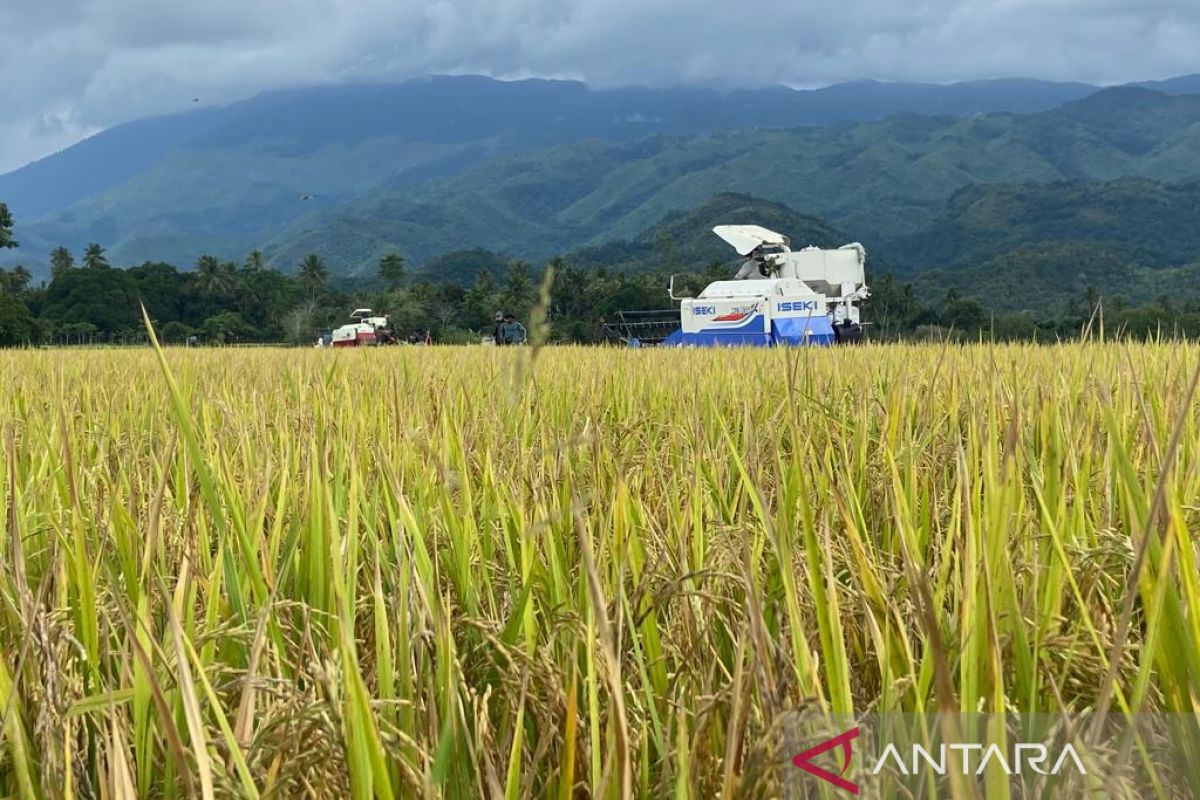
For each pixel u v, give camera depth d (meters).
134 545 2.92
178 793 1.94
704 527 3.04
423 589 2.33
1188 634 1.79
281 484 3.21
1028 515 2.65
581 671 2.30
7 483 3.40
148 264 112.50
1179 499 2.64
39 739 2.05
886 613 2.02
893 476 2.38
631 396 6.73
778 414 4.57
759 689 1.71
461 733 2.07
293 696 1.86
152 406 6.18
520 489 3.27
